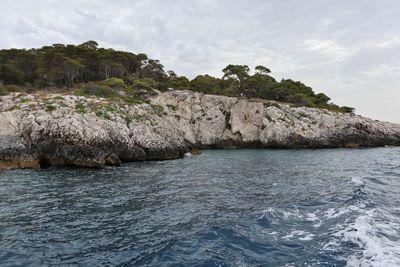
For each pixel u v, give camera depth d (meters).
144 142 38.06
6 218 15.15
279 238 12.03
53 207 17.03
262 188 22.16
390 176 26.86
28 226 14.05
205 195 19.97
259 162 38.12
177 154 42.16
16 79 56.69
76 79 65.81
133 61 74.38
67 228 13.80
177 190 21.42
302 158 43.03
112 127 35.78
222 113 66.56
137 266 10.06
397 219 14.01
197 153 49.06
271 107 65.38
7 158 30.58
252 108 66.19
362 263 9.59
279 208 16.41
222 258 10.37
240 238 12.09
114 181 24.44
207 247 11.31
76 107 36.97
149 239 12.42
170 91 66.44
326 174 28.66
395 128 72.12
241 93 85.00
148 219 15.04
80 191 20.84
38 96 39.44
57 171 29.03
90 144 32.06
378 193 19.59
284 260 10.12
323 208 16.22
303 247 11.09
